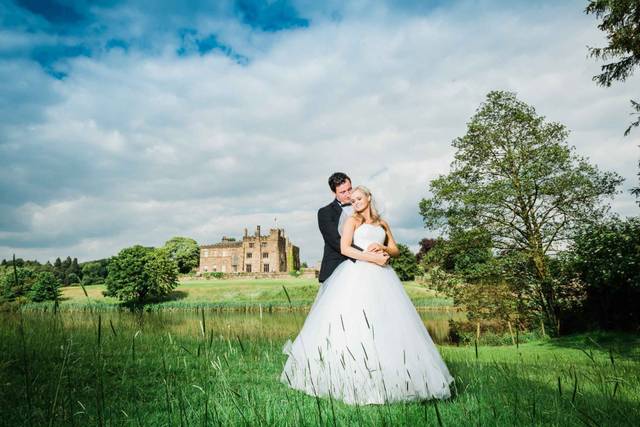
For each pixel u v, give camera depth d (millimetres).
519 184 17375
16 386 3453
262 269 80312
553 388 3730
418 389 3256
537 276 17469
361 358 3354
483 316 17500
